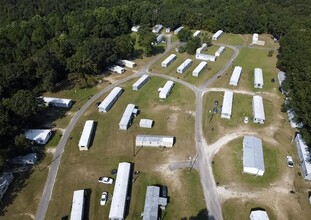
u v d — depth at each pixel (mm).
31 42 158750
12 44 159750
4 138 92250
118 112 117375
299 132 103500
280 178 88062
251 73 149500
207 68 153625
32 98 103375
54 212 77750
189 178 87500
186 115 115688
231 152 96938
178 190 83688
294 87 118000
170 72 149625
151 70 151500
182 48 173125
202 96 128625
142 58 165125
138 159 94250
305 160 90062
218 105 121875
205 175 88625
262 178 87938
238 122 111875
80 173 89375
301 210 78688
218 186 85188
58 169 90750
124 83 138625
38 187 84812
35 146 99312
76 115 115688
